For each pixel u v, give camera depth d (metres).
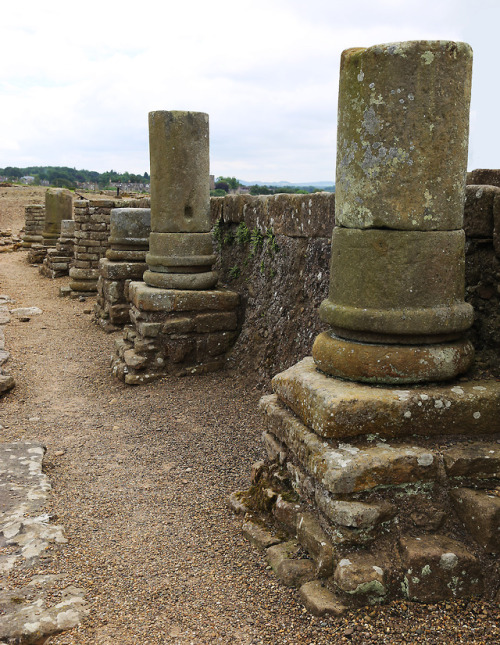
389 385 3.62
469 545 3.24
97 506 4.49
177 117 7.89
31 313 12.73
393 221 3.50
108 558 3.73
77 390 7.75
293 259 7.00
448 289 3.60
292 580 3.37
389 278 3.55
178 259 8.14
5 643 2.95
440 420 3.48
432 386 3.61
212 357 8.18
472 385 3.65
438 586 3.14
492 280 3.88
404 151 3.43
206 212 8.28
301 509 3.72
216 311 8.15
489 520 3.15
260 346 7.53
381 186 3.49
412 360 3.55
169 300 7.93
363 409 3.41
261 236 7.92
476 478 3.37
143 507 4.49
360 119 3.53
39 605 3.20
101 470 5.22
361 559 3.19
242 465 5.29
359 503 3.24
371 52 3.43
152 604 3.27
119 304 11.09
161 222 8.20
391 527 3.30
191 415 6.65
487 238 3.88
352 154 3.61
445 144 3.45
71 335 10.85
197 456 5.52
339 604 3.11
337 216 3.84
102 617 3.14
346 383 3.70
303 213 6.70
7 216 33.97
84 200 14.88
